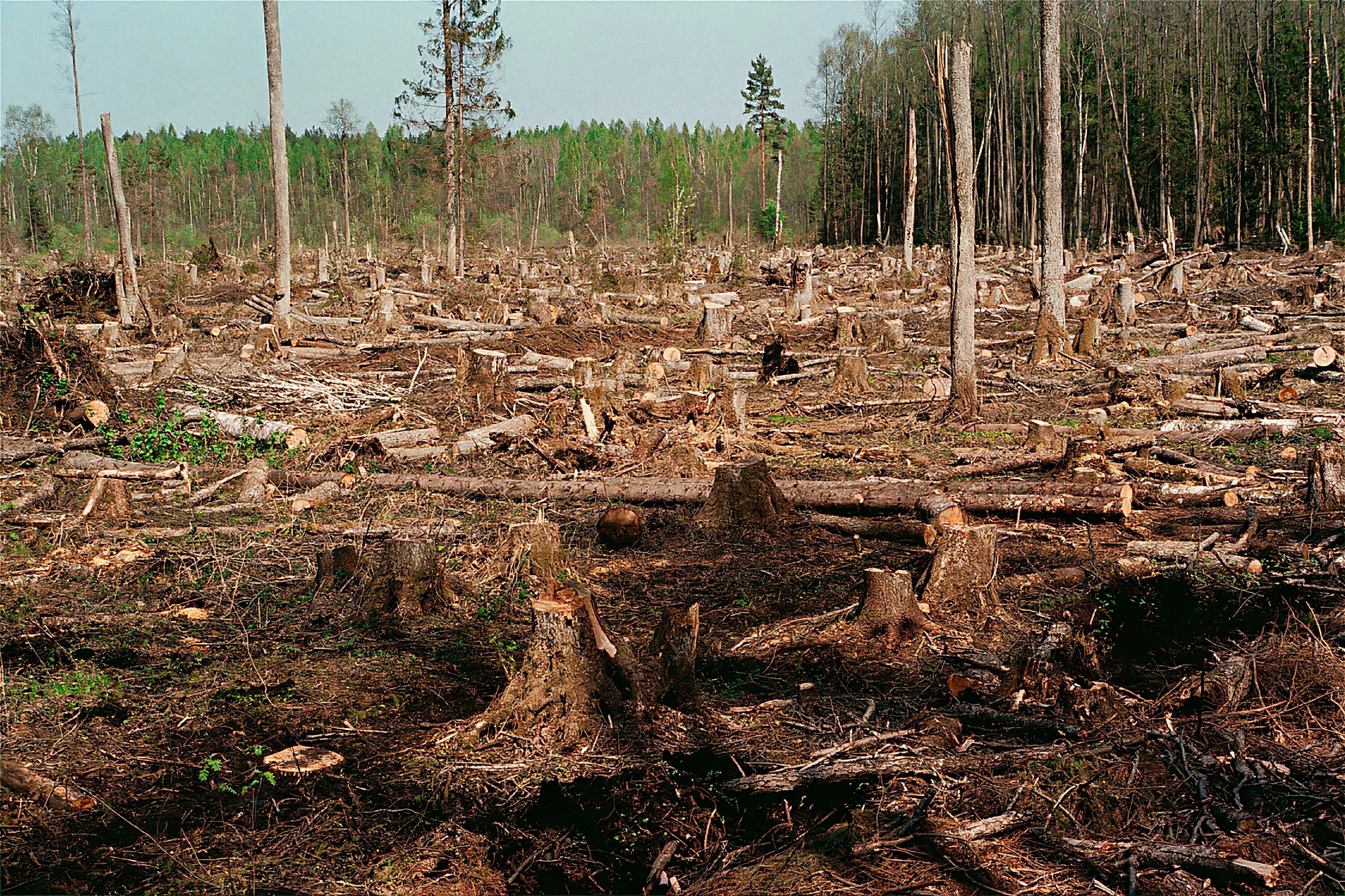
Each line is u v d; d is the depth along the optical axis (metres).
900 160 78.62
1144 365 18.56
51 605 7.68
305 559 8.83
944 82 15.21
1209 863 3.95
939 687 6.03
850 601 7.55
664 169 81.94
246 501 11.06
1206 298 29.66
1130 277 35.72
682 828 4.57
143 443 13.00
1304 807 4.41
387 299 25.95
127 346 22.80
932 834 4.20
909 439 14.21
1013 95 74.62
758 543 9.43
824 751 5.17
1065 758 4.77
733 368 20.98
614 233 94.94
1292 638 6.18
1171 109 63.38
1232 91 63.34
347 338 24.80
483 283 39.41
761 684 6.22
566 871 4.28
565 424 13.73
